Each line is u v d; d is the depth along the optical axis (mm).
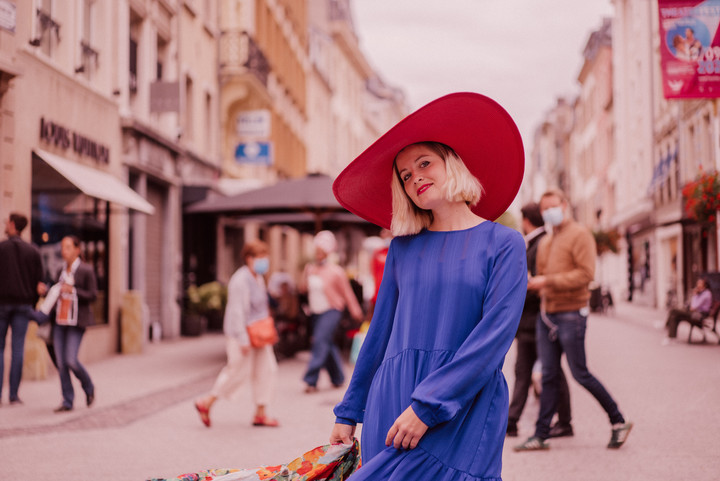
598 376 11117
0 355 9336
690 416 7832
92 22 16219
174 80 21266
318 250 10750
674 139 30938
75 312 8859
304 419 8398
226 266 28188
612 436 6449
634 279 40812
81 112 14766
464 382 2414
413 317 2621
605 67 49250
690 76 14273
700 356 13711
